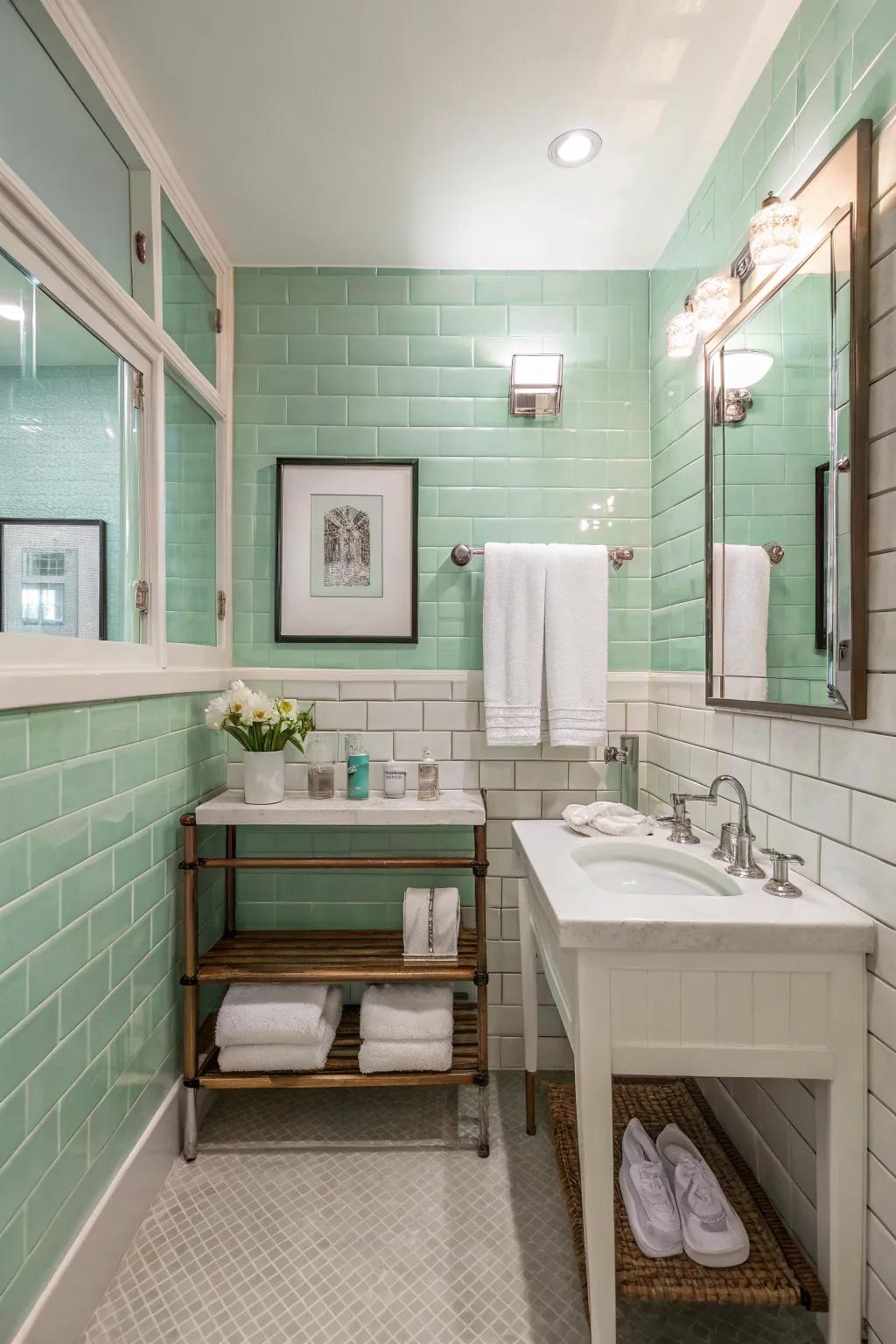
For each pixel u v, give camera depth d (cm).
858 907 103
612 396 203
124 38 124
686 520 174
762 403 129
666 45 127
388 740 201
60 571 117
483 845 163
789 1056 101
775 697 125
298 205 174
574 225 182
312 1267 130
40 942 106
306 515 201
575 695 188
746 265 138
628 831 157
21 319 105
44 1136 106
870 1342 99
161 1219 141
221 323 196
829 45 109
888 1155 96
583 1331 118
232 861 159
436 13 120
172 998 160
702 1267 108
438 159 157
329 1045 167
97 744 125
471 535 203
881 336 96
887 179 95
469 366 202
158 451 149
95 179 130
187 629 174
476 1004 193
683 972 102
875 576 98
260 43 125
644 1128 148
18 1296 99
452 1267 130
